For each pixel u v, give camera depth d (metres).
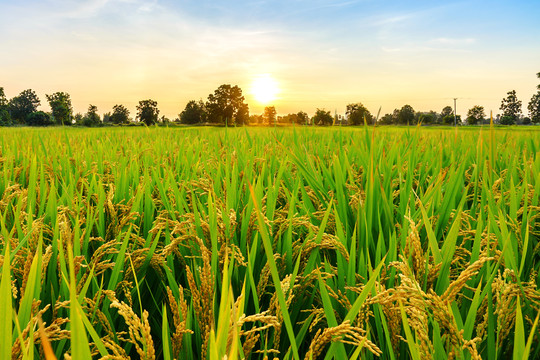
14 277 1.92
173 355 1.36
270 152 5.03
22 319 1.30
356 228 2.18
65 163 4.61
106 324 1.61
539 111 131.62
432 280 1.51
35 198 2.95
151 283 2.27
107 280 2.13
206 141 7.98
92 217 2.49
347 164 3.40
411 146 4.29
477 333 1.40
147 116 103.94
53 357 0.67
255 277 2.03
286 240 2.05
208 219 2.14
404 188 2.60
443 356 1.20
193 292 1.47
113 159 5.23
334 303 1.76
